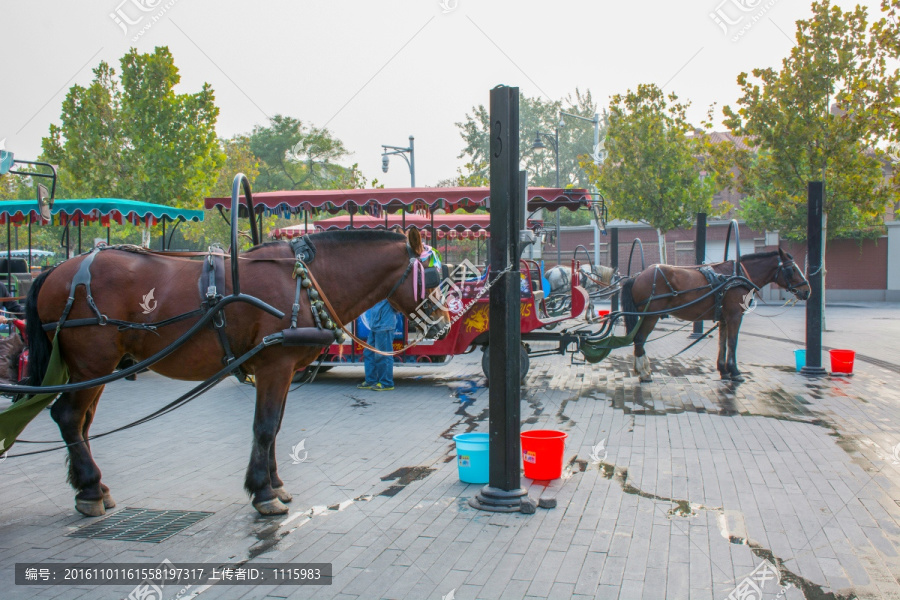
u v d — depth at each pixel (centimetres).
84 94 1630
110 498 510
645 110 2267
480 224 1498
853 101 1688
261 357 485
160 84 1648
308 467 618
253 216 543
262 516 489
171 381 1112
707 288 1047
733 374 1062
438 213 1667
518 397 507
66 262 486
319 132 4259
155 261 491
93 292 466
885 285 3272
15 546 434
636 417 816
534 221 1506
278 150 4219
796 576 389
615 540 442
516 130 495
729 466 609
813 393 955
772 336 1767
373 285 535
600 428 760
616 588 373
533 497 520
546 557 415
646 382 1064
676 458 637
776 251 1081
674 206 2272
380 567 401
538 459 572
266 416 488
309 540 444
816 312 1110
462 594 366
